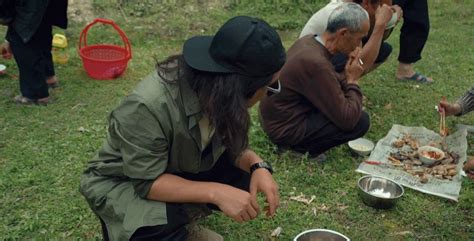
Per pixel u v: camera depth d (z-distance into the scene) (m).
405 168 3.62
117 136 2.11
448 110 3.90
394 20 4.29
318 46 3.48
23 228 2.92
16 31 4.10
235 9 7.12
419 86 5.07
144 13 6.68
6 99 4.51
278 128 3.61
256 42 1.87
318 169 3.59
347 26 3.33
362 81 5.14
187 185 2.19
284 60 1.97
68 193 3.26
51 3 4.36
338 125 3.46
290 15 7.17
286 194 3.32
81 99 4.59
